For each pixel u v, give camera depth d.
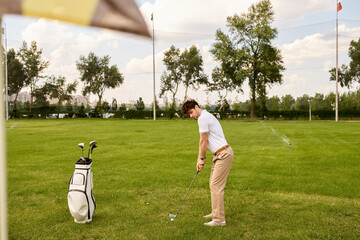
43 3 0.58
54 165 6.79
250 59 33.31
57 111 37.84
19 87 36.38
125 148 9.40
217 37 34.50
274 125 21.80
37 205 4.11
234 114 37.25
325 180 5.41
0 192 1.01
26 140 11.43
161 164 6.90
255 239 3.03
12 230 3.26
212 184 3.42
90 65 36.41
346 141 11.27
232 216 3.67
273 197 4.41
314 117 35.22
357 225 3.36
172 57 46.09
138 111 37.31
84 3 0.59
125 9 0.60
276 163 7.02
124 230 3.25
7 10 0.56
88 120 31.39
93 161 7.25
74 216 3.43
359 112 33.66
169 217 3.64
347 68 39.59
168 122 26.47
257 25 33.31
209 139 3.50
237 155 8.15
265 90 34.22
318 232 3.15
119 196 4.47
